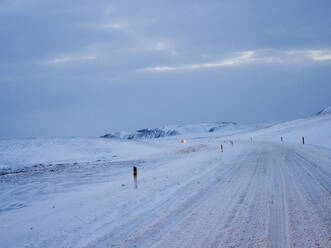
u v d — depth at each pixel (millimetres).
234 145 46719
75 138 66500
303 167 14367
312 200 7668
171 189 10984
